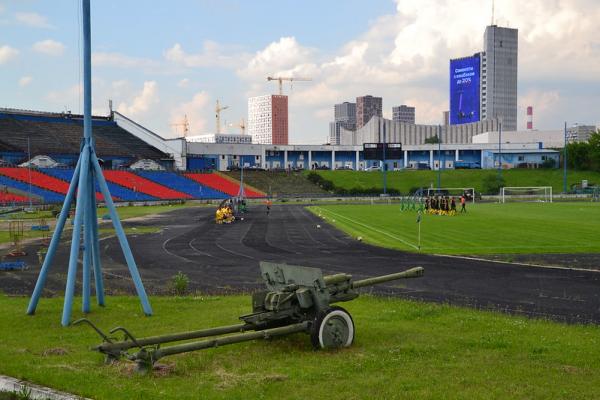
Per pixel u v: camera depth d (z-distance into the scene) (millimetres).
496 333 14828
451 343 13719
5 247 40344
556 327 15945
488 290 22766
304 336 14227
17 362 12039
